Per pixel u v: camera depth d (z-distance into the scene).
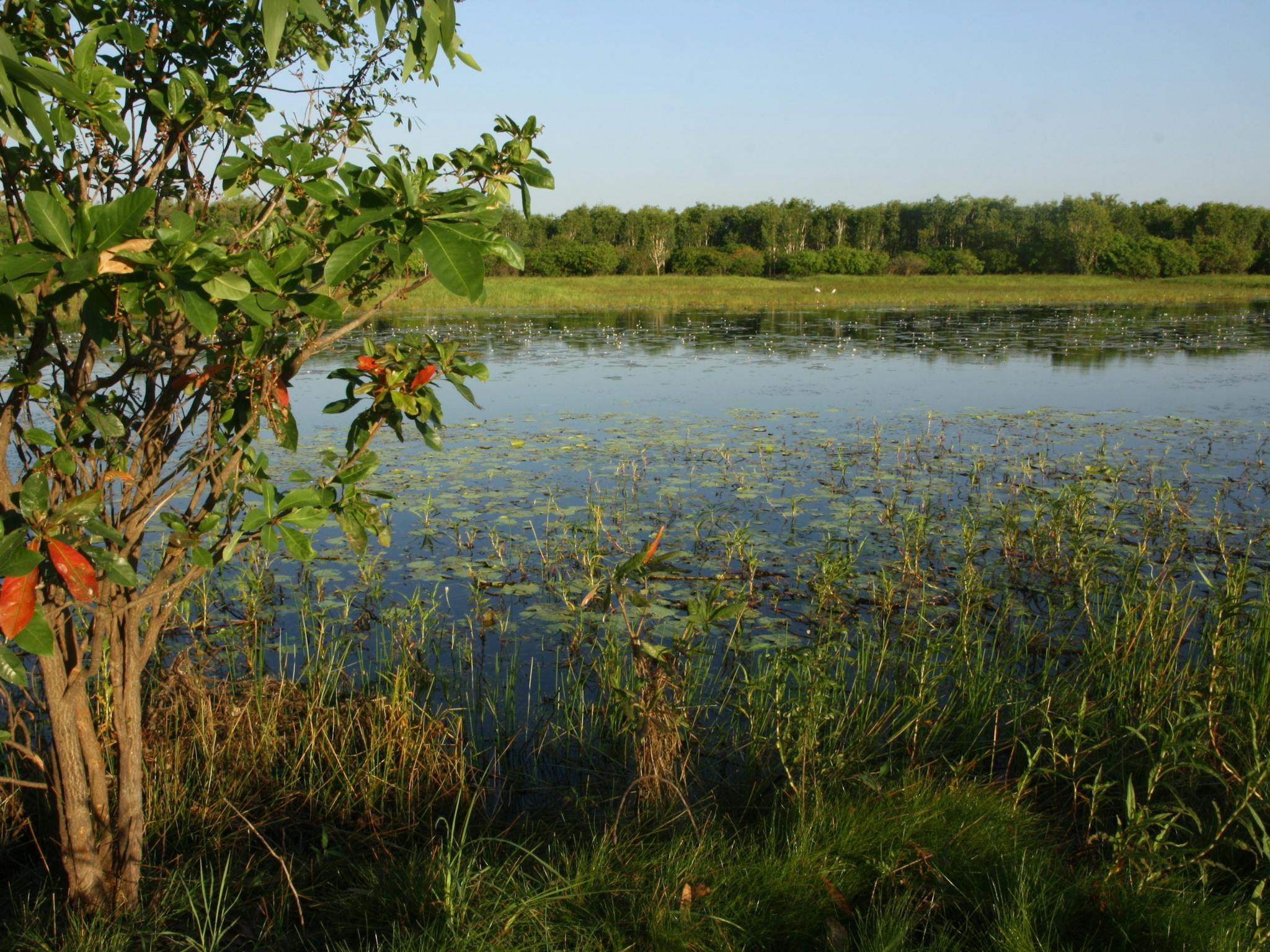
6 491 2.21
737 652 4.79
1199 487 7.93
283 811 3.33
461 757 3.54
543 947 2.50
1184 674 3.88
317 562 6.22
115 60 2.60
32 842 3.02
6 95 1.77
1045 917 2.58
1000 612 5.29
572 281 47.00
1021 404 12.78
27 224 2.29
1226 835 3.00
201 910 2.73
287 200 2.31
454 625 5.15
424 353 2.66
